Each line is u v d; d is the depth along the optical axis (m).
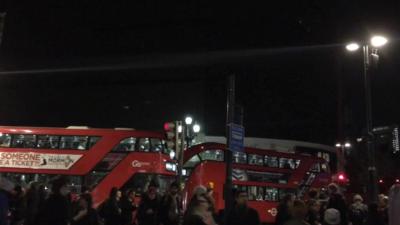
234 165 26.33
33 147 24.95
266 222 26.66
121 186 24.14
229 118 13.55
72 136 25.16
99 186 24.12
